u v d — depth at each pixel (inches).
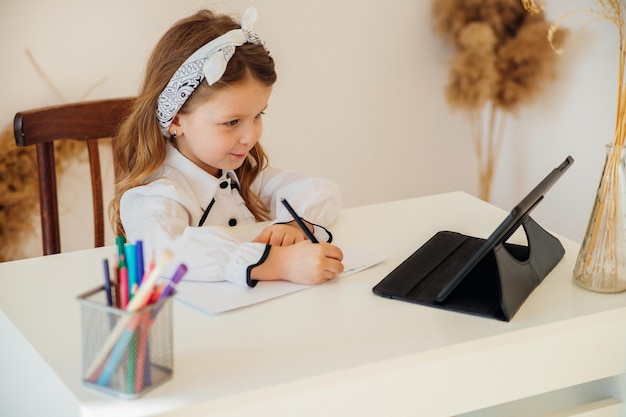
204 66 55.5
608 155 47.6
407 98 105.6
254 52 57.8
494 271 49.6
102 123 70.0
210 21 59.4
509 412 55.8
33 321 44.6
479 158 112.7
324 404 42.2
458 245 53.5
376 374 40.6
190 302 46.3
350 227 58.9
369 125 104.3
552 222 106.9
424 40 104.1
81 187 87.7
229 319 44.6
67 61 83.4
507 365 46.6
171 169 61.0
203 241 50.5
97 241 72.2
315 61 97.8
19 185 84.4
